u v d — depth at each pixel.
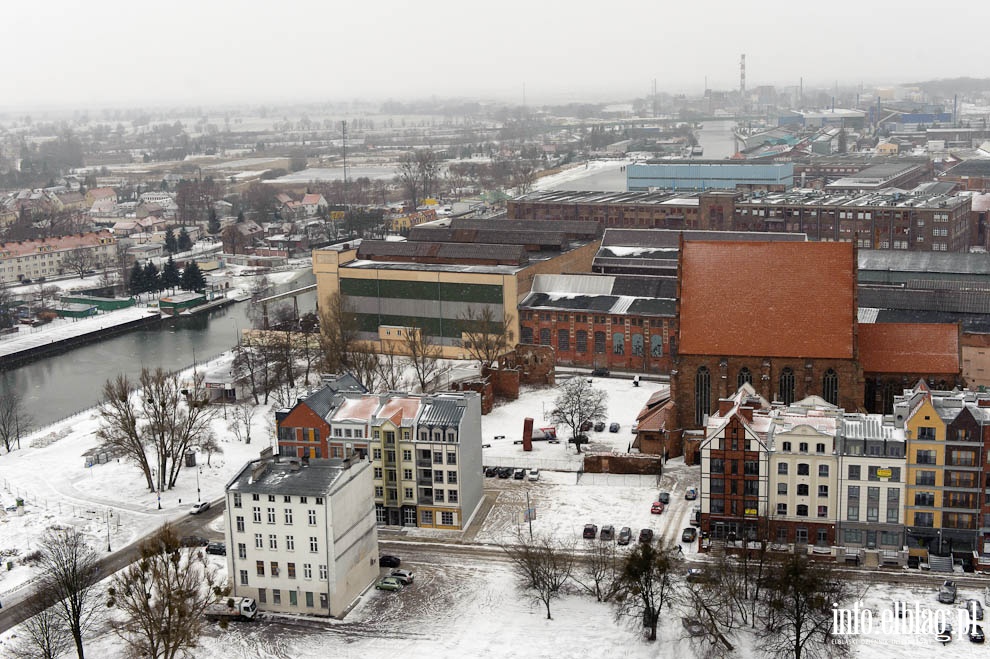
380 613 156.38
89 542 182.75
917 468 163.38
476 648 145.12
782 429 170.12
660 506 185.12
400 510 185.62
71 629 144.12
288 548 156.75
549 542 175.00
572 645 144.88
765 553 158.62
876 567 163.12
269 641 149.38
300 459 163.75
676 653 142.25
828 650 138.38
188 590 148.00
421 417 183.88
